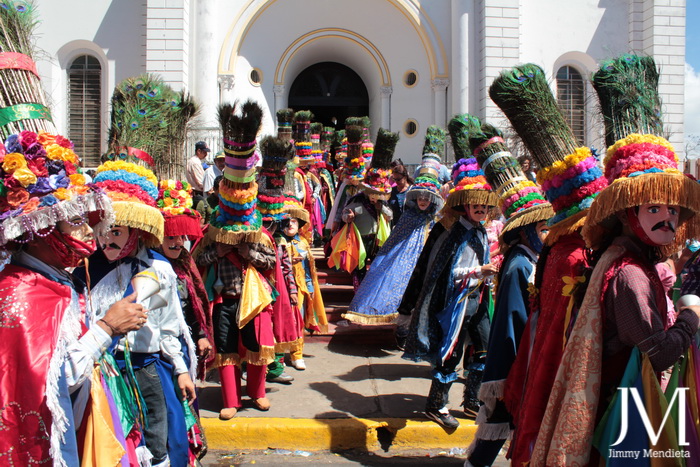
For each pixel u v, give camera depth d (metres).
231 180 4.18
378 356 6.32
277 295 4.69
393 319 6.04
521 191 3.54
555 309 2.79
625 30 15.95
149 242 3.19
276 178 4.96
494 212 5.20
